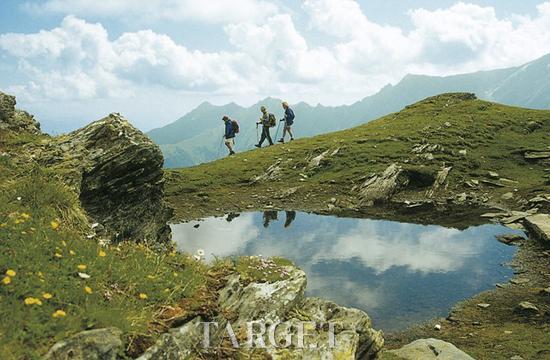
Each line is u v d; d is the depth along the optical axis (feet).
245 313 28.89
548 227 78.02
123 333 20.72
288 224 96.32
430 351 34.53
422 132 161.07
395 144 151.74
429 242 79.71
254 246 78.74
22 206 30.48
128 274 26.05
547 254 68.59
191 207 115.24
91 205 46.32
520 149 139.03
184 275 29.66
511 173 124.16
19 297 20.42
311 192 124.06
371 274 63.36
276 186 132.36
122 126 51.83
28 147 47.98
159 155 53.93
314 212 107.65
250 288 31.12
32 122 63.46
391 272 64.13
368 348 30.63
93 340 18.92
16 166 39.83
